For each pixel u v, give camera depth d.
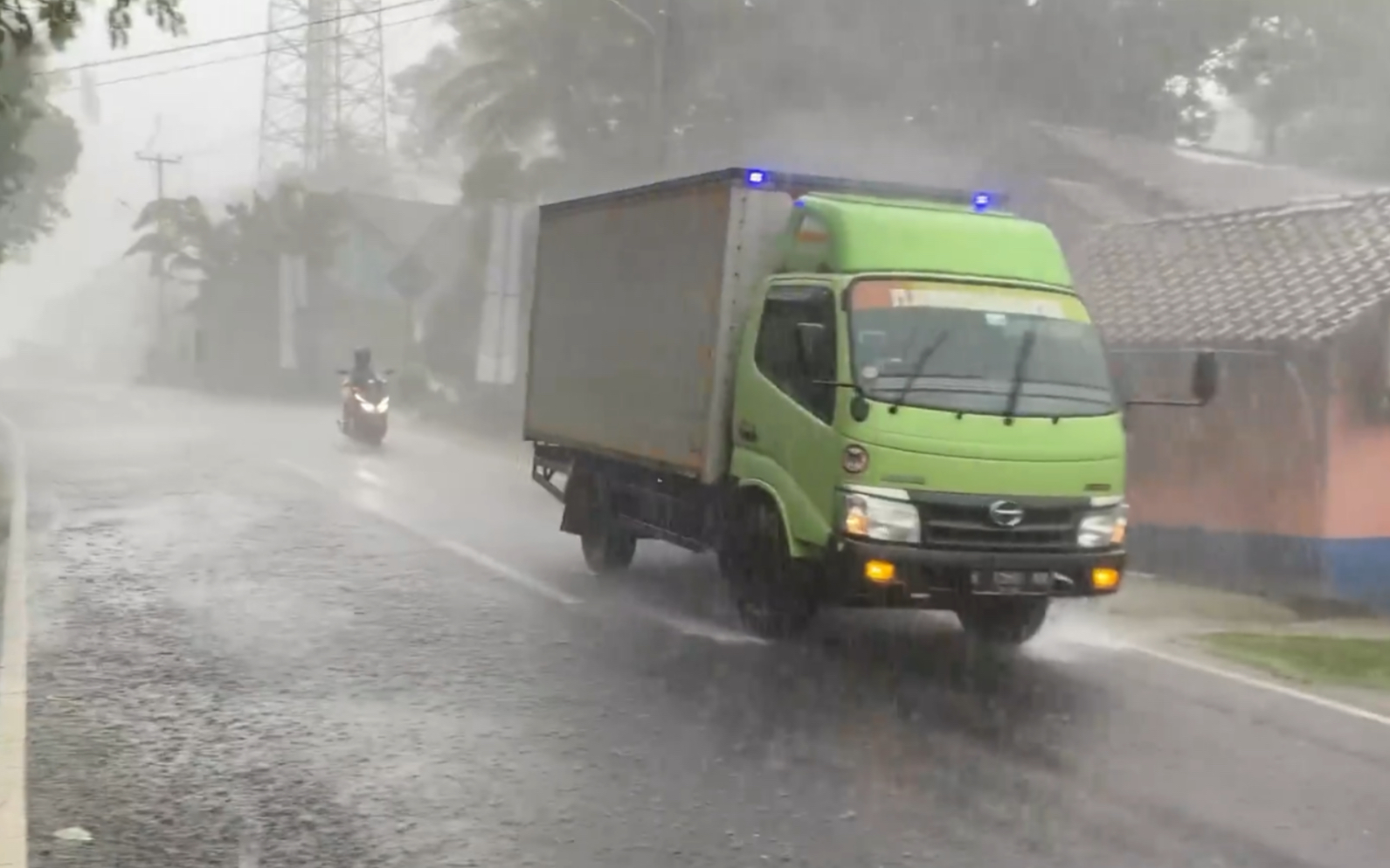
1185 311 14.95
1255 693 8.98
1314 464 13.45
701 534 10.47
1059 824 6.23
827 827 6.11
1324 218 16.08
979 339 8.98
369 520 15.77
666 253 10.84
